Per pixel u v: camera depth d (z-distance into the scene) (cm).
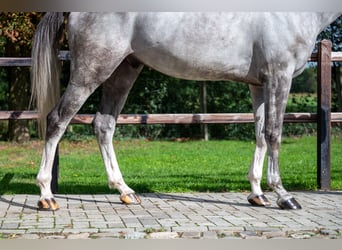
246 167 859
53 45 422
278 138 421
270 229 348
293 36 408
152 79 1425
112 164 468
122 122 538
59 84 430
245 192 544
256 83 434
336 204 459
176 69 420
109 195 516
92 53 404
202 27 403
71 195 514
